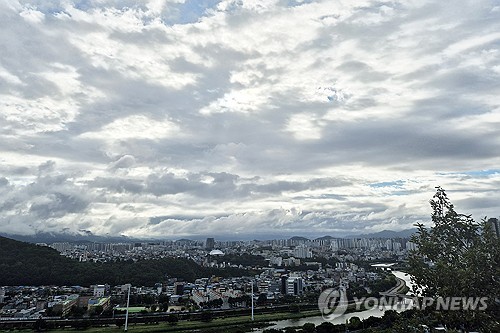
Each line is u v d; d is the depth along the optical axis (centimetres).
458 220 2453
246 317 15238
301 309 16788
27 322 13750
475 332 2245
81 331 12725
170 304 18175
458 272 2169
